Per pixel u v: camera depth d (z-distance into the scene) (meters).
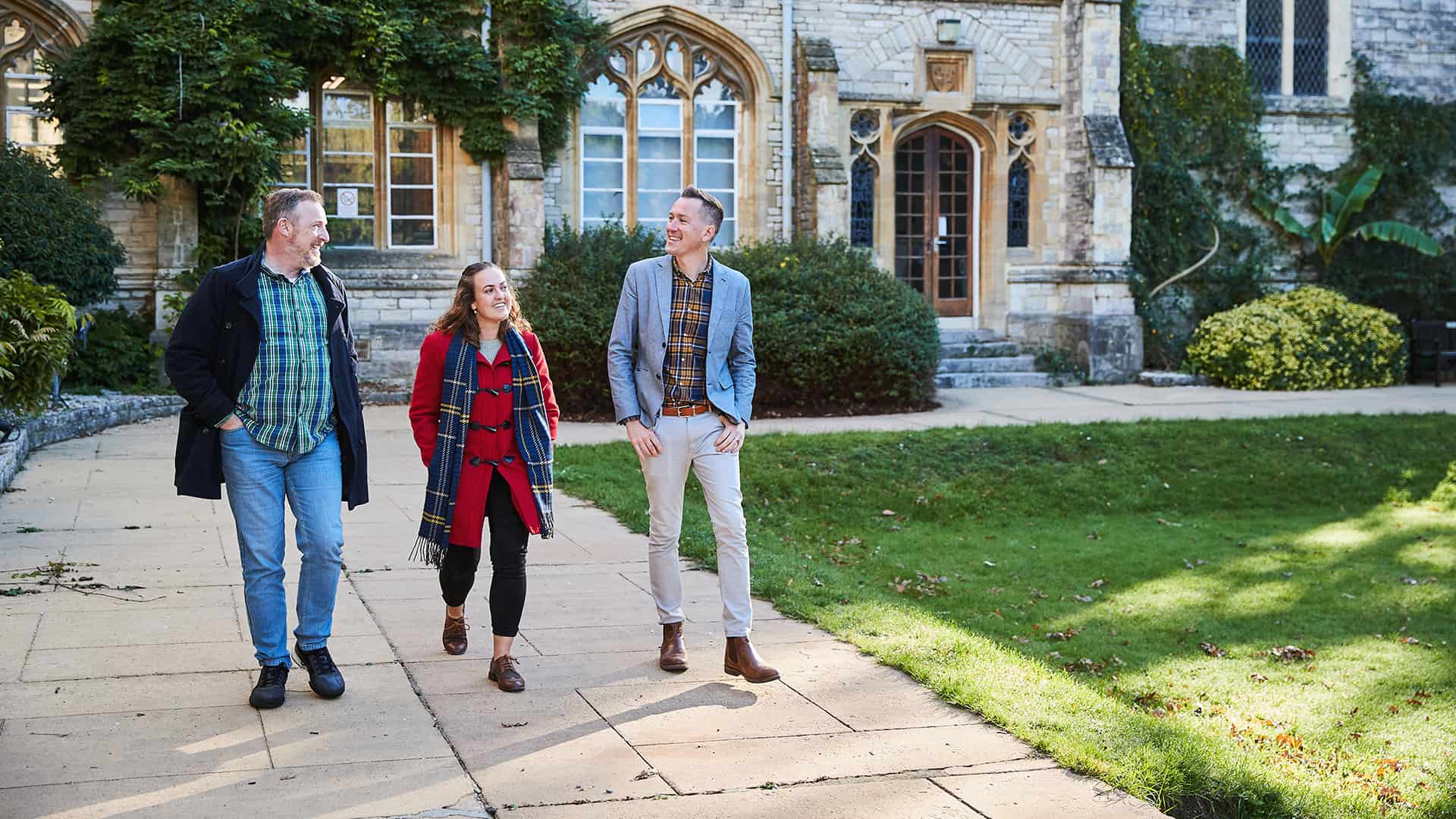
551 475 4.66
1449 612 7.86
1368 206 19.58
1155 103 18.69
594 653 5.14
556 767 3.80
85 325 12.58
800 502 10.47
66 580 6.07
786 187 17.06
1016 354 17.80
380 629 5.44
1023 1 17.73
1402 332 18.36
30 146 14.85
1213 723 5.67
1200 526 10.42
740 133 17.09
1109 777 3.79
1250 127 19.17
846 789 3.68
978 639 5.59
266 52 14.73
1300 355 16.86
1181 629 7.41
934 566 8.86
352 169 15.86
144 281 15.02
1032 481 11.23
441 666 4.88
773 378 14.40
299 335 4.29
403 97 15.70
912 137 17.97
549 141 16.14
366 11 14.99
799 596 6.18
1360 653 6.93
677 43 16.80
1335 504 11.30
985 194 18.14
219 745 3.92
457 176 15.96
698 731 4.17
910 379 14.62
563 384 14.13
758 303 14.48
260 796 3.51
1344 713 5.91
